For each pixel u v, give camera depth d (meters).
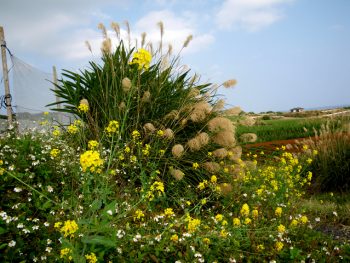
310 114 24.44
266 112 33.47
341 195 5.86
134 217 3.05
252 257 2.89
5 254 2.22
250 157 6.73
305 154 6.55
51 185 3.39
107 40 4.99
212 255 2.70
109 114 4.65
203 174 4.60
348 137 6.68
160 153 4.44
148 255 2.62
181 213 3.94
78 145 4.64
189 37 5.24
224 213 3.80
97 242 2.16
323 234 3.85
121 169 4.19
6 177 3.17
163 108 4.93
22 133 4.93
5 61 6.48
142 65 3.13
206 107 4.50
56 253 2.32
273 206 4.27
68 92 5.37
